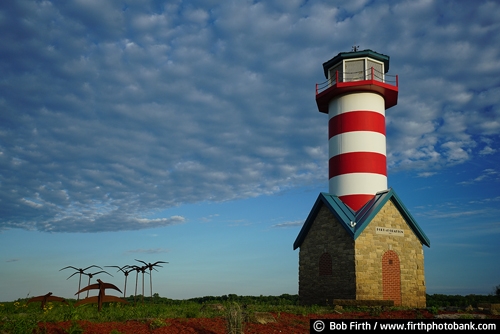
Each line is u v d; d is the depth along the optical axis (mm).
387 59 39906
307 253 35969
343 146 38062
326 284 33562
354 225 32156
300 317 21594
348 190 36844
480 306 28547
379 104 39094
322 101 41031
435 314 23359
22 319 16328
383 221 33281
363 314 23406
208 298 38875
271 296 40875
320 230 35062
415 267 34312
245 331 17266
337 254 33000
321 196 35031
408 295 33312
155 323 17312
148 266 25906
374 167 37219
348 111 38531
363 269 31453
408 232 34562
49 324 16656
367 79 38625
